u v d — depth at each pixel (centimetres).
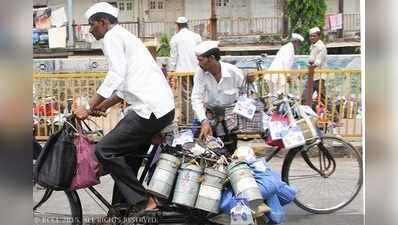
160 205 458
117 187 464
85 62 1235
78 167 447
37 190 465
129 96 454
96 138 477
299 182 555
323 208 554
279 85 821
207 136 511
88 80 836
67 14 2078
